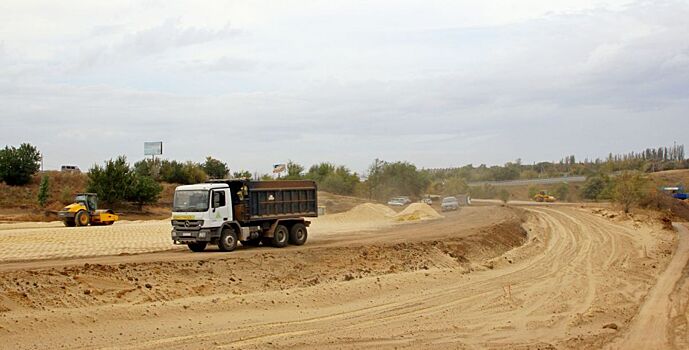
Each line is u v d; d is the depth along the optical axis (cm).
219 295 2244
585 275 3047
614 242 4416
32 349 1552
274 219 3231
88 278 2095
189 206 2981
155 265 2347
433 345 1727
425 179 11612
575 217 6475
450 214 6800
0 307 1794
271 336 1761
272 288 2441
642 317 2119
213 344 1652
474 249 3728
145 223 5394
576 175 17750
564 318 2106
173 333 1752
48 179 7581
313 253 2956
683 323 2023
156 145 9288
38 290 1939
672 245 4291
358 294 2430
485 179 17525
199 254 2841
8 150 7944
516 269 3256
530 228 5416
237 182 3112
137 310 1928
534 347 1720
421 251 3328
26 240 3631
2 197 7319
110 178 6962
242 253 2850
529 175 18138
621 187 7125
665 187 10356
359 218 5900
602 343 1773
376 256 3094
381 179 11219
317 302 2273
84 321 1800
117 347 1594
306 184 3397
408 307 2258
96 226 5016
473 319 2080
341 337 1775
